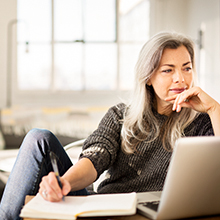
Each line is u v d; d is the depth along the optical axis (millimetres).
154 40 1196
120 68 5234
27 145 1056
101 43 5188
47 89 5160
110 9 5168
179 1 5207
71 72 5176
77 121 4617
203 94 1144
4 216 996
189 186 730
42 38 5098
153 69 1190
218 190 761
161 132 1237
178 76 1163
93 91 5227
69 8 5098
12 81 5082
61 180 854
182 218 768
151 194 953
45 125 4562
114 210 750
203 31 4746
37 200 806
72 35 5137
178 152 705
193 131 1259
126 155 1235
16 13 5027
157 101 1261
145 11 5238
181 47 1188
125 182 1224
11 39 5047
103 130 1241
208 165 726
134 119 1233
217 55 4363
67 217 727
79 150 3156
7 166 2293
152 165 1210
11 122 4512
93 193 1275
